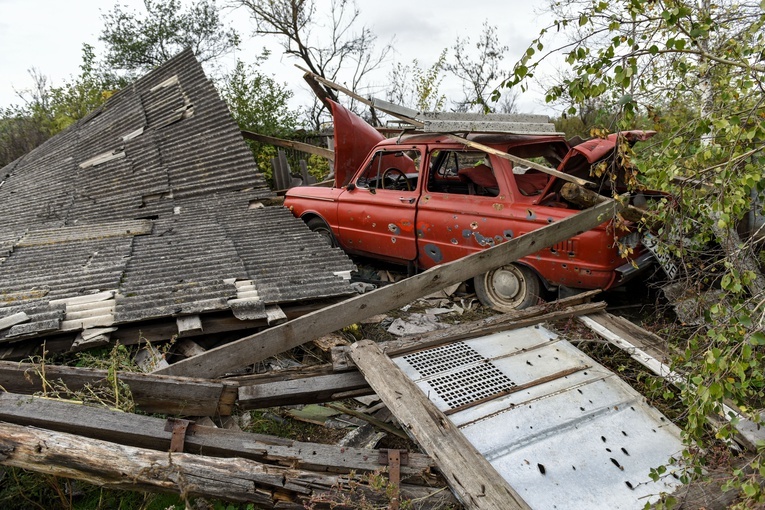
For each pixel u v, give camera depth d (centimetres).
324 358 488
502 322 428
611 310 579
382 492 270
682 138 292
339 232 733
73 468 273
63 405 298
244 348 378
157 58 2319
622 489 277
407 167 759
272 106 1592
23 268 613
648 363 379
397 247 664
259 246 670
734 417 239
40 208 949
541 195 543
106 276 560
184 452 288
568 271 530
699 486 270
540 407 328
